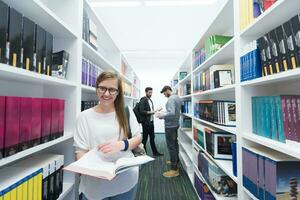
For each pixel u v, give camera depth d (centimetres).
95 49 199
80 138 122
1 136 79
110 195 119
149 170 356
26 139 95
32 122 100
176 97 348
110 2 334
